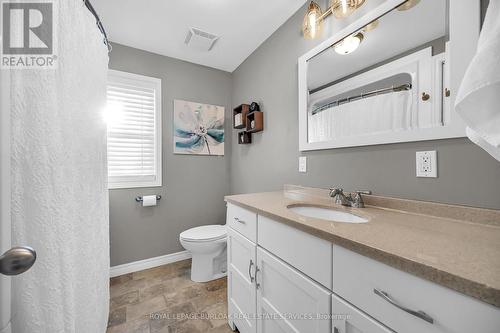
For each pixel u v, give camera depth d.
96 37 1.09
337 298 0.63
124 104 1.94
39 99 0.62
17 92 0.57
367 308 0.55
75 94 0.86
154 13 1.53
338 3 1.16
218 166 2.40
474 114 0.49
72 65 0.83
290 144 1.60
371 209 1.00
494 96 0.46
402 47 0.95
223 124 2.43
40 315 0.60
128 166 1.97
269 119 1.83
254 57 2.03
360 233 0.64
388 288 0.51
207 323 1.33
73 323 0.71
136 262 1.98
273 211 0.93
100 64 1.15
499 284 0.36
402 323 0.48
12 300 0.56
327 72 1.29
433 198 0.86
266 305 0.96
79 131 0.89
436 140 0.85
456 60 0.77
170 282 1.78
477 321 0.38
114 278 1.84
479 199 0.75
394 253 0.49
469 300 0.39
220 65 2.32
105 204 1.24
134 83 1.98
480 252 0.50
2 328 0.41
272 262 0.91
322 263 0.68
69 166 0.78
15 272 0.39
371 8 1.07
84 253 0.90
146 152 2.04
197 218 2.28
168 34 1.78
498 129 0.46
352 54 1.15
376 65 1.04
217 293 1.63
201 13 1.54
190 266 2.06
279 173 1.72
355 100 1.14
